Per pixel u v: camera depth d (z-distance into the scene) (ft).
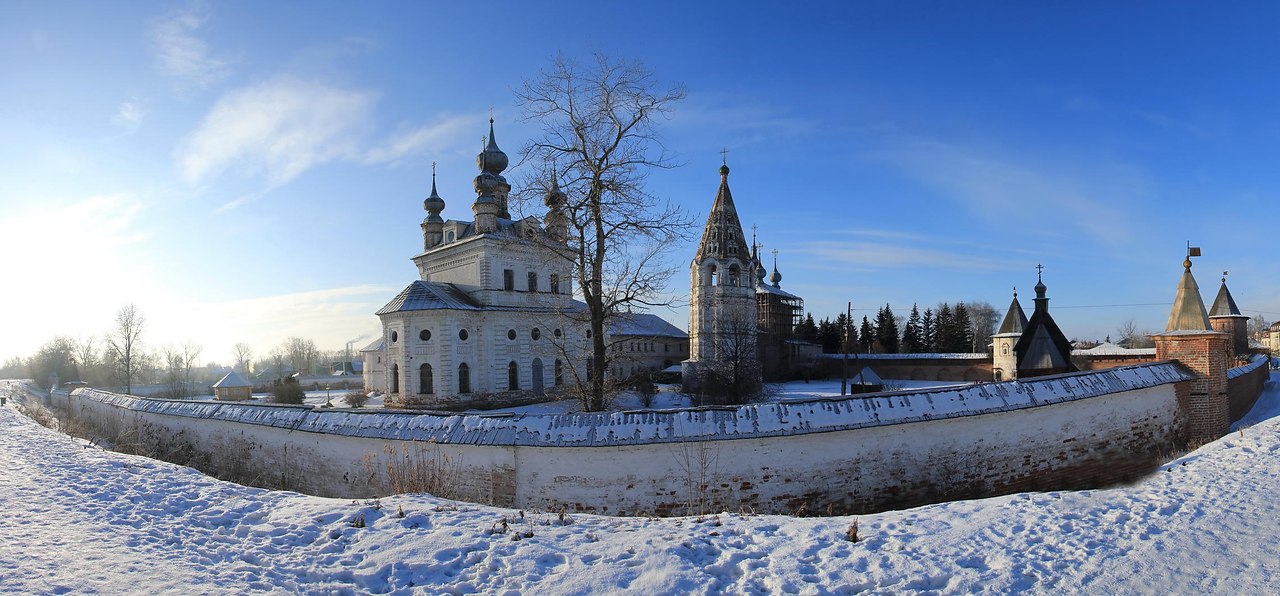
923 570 22.59
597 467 42.37
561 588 21.61
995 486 45.68
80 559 23.63
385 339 143.95
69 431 76.79
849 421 42.80
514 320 147.23
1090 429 49.88
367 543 26.08
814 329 288.30
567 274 68.90
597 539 26.27
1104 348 184.03
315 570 23.44
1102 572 22.33
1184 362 58.70
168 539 26.78
